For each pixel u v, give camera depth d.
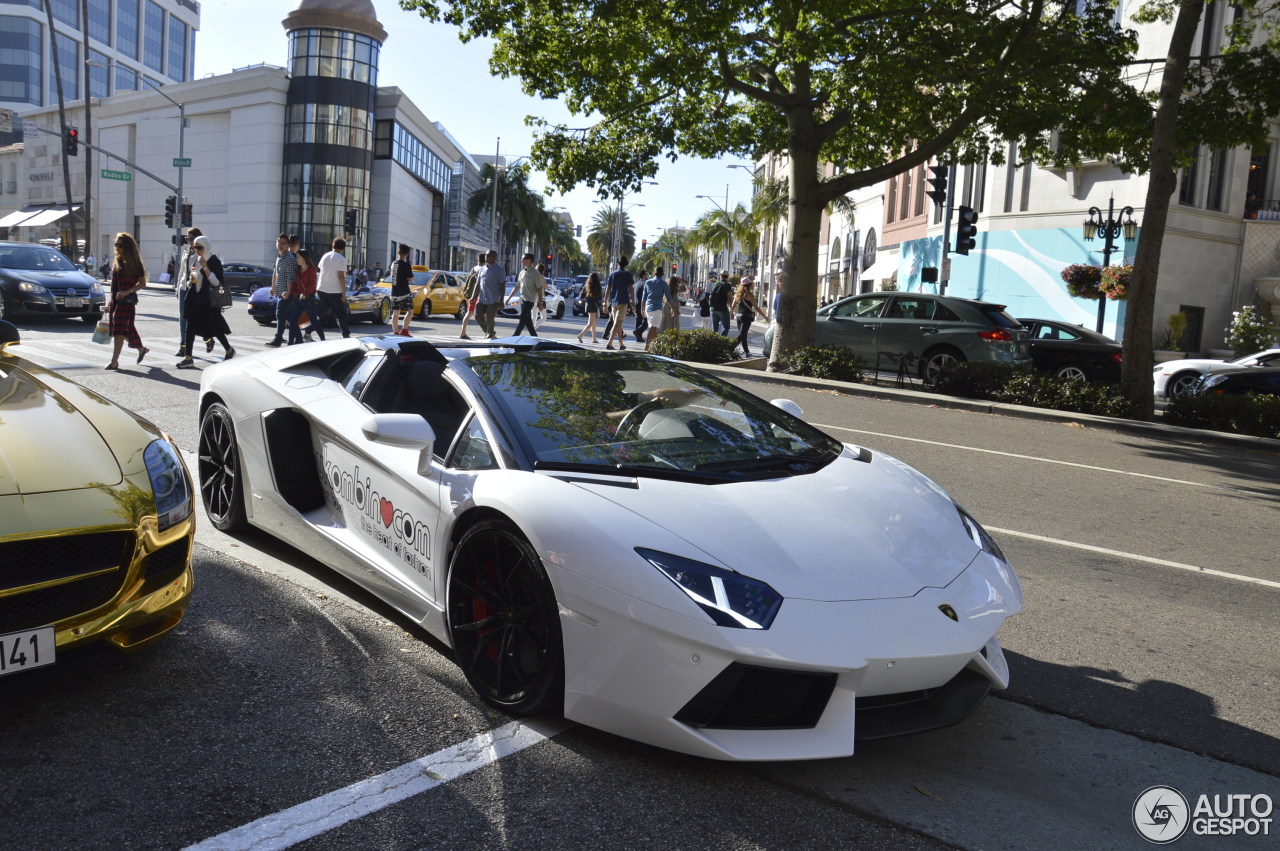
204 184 60.00
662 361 4.29
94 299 16.06
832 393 13.20
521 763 2.71
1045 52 12.52
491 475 3.11
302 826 2.35
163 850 2.22
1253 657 4.00
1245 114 12.95
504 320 28.14
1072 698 3.45
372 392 3.99
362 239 58.03
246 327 18.27
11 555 2.61
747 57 14.89
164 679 3.13
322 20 55.03
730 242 66.44
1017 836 2.50
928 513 3.27
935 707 2.83
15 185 78.44
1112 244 23.11
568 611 2.74
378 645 3.51
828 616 2.60
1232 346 24.39
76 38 95.25
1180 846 2.50
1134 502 7.23
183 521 3.07
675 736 2.58
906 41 12.58
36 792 2.43
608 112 14.87
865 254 38.97
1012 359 14.45
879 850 2.39
